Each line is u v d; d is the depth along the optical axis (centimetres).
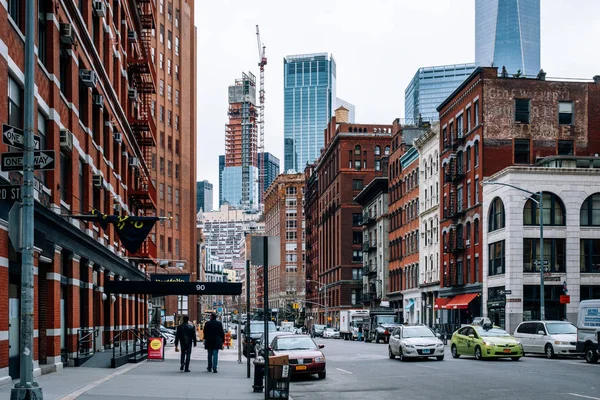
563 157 5322
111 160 3366
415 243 7675
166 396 1616
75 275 2592
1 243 1675
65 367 2473
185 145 10338
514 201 5044
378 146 11481
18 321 1922
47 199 2205
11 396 1170
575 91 5716
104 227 2436
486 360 3089
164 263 5206
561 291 5022
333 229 11938
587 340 2870
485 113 5606
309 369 2339
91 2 2930
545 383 2002
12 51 1828
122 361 2741
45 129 2244
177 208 9969
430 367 2753
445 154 6481
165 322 9256
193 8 11356
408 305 7831
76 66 2591
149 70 4284
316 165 15012
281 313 15938
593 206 5116
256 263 1555
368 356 3662
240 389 1838
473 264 5772
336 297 11488
